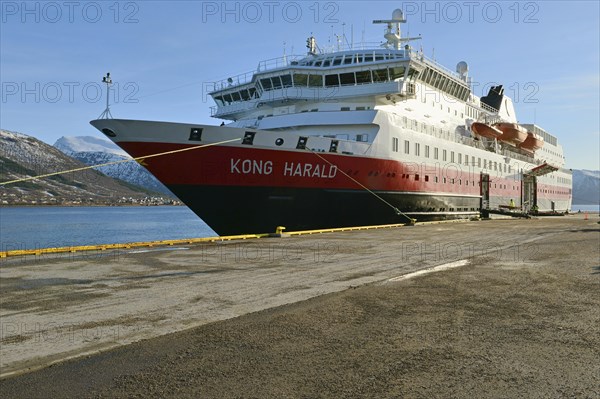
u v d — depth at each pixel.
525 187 48.53
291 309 7.24
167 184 19.00
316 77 26.06
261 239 19.19
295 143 20.94
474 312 7.10
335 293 8.46
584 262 12.66
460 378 4.50
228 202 19.97
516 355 5.15
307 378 4.50
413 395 4.11
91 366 4.78
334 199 22.95
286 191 21.17
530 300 7.94
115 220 89.94
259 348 5.36
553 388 4.26
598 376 4.54
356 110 24.86
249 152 19.80
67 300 7.81
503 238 20.03
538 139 48.84
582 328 6.23
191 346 5.42
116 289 8.76
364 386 4.31
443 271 11.08
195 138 18.64
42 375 4.55
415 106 29.28
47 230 60.88
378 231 23.30
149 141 18.16
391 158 25.38
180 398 4.05
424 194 28.91
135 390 4.21
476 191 36.47
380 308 7.34
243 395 4.11
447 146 31.61
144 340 5.63
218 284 9.30
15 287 8.91
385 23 32.44
